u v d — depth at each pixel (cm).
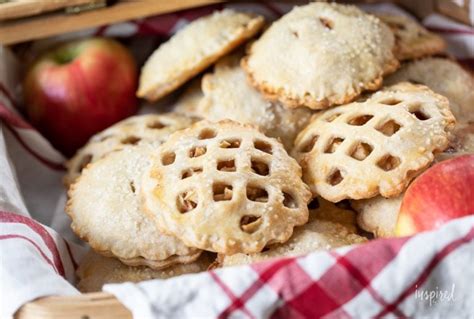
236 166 55
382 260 48
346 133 57
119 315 48
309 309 48
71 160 67
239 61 67
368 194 55
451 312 49
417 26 69
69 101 70
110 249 57
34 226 56
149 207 55
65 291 50
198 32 67
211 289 48
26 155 69
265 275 48
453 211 51
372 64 61
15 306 48
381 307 48
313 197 57
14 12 66
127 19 68
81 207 59
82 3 67
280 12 74
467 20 72
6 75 71
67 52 72
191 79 70
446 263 48
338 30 62
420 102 58
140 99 73
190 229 53
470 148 59
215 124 59
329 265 48
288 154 59
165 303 48
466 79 65
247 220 54
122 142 66
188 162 56
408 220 52
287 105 62
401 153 55
